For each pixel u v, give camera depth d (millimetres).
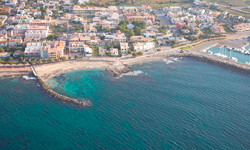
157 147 183000
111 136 191000
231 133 198500
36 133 191625
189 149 182625
